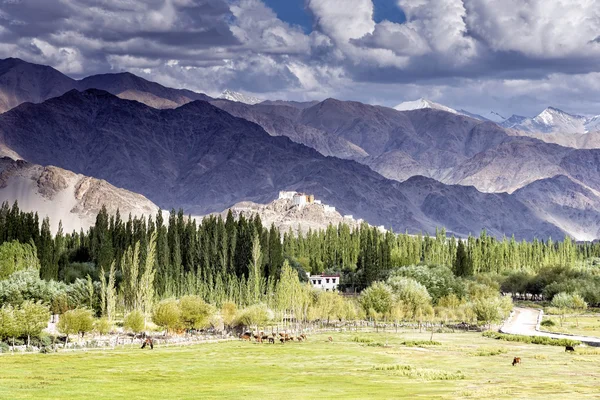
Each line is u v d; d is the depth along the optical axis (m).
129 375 118.44
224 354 153.00
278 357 148.75
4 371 118.44
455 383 113.62
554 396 99.06
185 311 196.88
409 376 121.38
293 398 96.25
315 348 166.75
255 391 103.25
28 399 90.88
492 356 152.62
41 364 130.00
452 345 174.62
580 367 134.38
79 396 94.62
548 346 174.38
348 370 129.38
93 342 164.00
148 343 164.50
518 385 110.56
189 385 108.81
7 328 155.00
